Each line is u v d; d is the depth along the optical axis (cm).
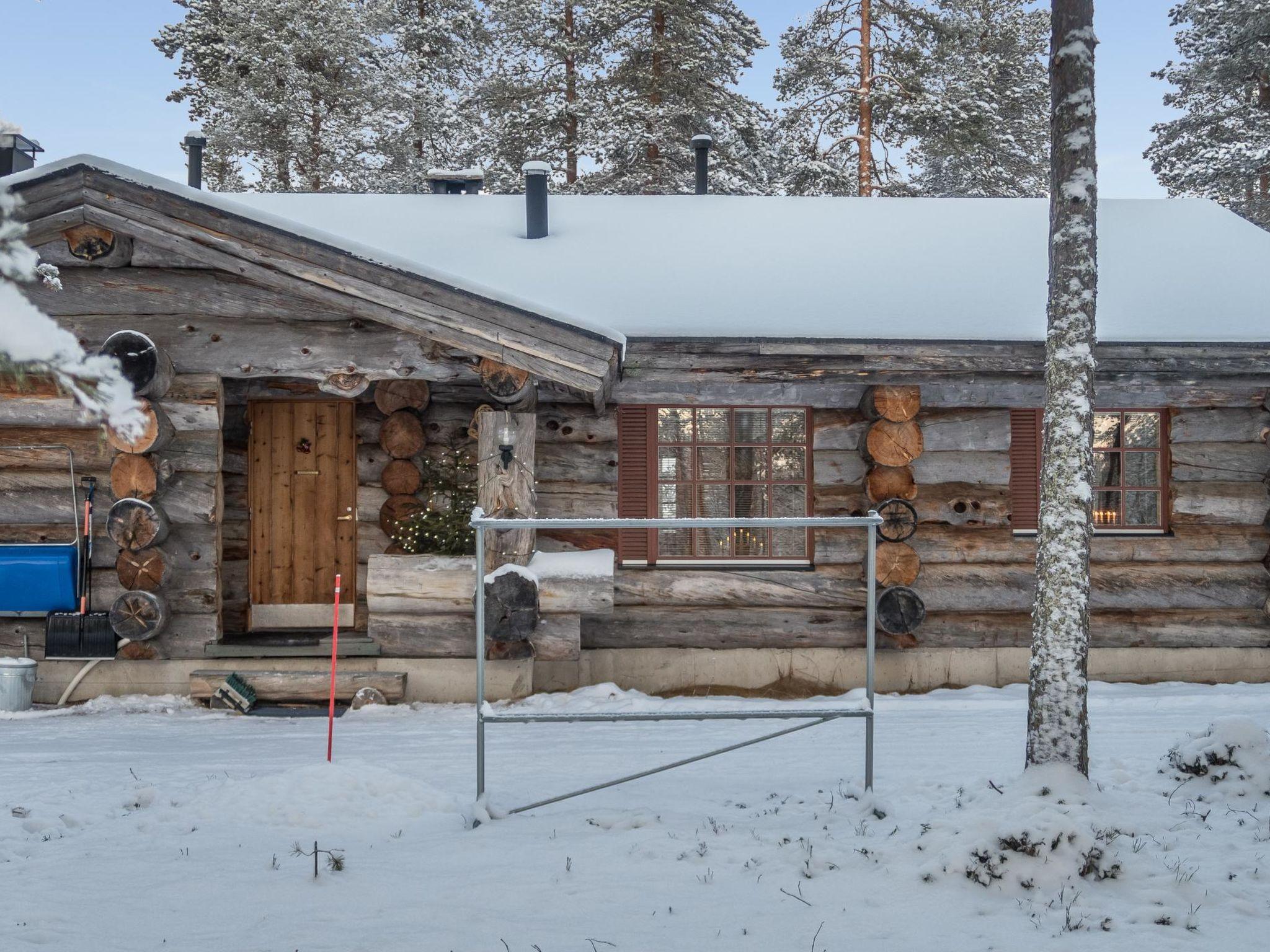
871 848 523
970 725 869
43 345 424
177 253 942
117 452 959
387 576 949
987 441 1044
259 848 543
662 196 1428
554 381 926
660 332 973
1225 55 2586
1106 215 1359
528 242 1202
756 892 480
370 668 977
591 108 2525
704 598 1032
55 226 923
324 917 453
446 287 906
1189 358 1021
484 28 2992
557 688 1023
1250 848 522
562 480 1037
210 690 952
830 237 1251
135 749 784
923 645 1044
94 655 958
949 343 980
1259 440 1066
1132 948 420
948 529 1045
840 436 1044
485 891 481
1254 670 1062
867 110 2464
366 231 1217
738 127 2562
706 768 729
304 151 2714
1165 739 774
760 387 1032
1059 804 524
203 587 971
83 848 542
